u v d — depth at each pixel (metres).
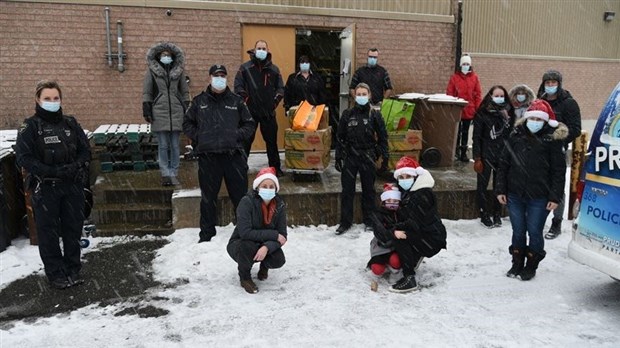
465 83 8.52
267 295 4.49
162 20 7.98
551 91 5.57
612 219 4.02
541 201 4.68
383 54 9.06
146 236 5.98
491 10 13.62
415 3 9.09
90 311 4.23
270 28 8.50
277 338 3.77
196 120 5.50
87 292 4.59
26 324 4.02
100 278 4.87
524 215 4.83
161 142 6.38
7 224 5.68
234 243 4.61
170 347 3.65
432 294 4.54
